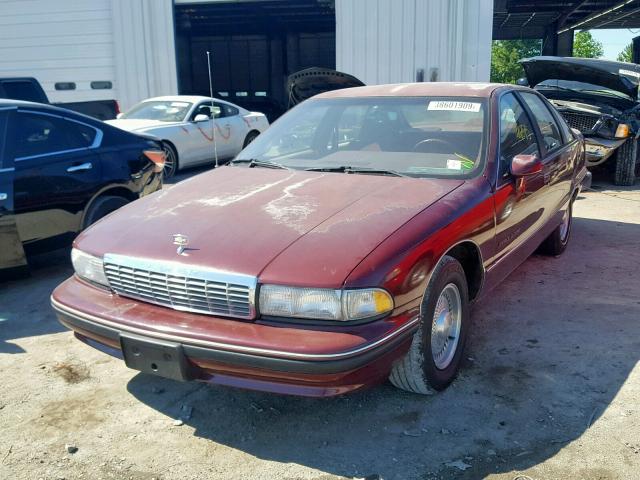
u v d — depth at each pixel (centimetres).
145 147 603
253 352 258
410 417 308
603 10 2500
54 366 372
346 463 275
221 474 269
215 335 266
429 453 280
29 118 515
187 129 1080
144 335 280
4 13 1584
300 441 292
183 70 2588
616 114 929
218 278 273
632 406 314
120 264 301
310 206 319
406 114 413
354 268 265
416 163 379
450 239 310
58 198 518
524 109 457
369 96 440
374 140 409
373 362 263
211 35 2559
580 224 705
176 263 284
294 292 262
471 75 1414
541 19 3056
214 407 323
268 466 274
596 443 284
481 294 368
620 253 584
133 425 308
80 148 545
